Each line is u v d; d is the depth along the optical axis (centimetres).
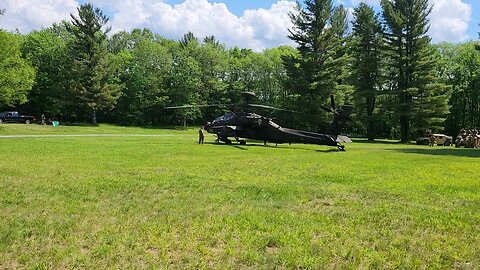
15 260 497
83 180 1062
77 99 5388
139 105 6375
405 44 4369
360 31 4916
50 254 513
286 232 619
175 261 496
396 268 490
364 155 1994
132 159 1606
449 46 6325
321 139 2489
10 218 680
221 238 586
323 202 851
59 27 7319
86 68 5291
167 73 6456
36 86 6000
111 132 4303
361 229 647
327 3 4559
